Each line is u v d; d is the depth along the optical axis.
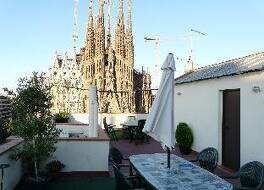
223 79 12.20
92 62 53.25
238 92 11.54
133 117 25.53
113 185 9.77
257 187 6.04
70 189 9.34
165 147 7.21
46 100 10.05
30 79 9.99
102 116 27.56
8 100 11.77
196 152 14.56
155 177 6.30
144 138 18.89
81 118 24.16
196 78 14.26
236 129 11.64
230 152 12.03
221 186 5.64
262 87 9.73
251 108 10.35
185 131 14.77
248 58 13.60
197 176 6.37
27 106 9.77
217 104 12.67
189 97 15.45
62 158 10.79
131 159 8.05
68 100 45.25
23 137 9.46
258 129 9.95
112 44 55.00
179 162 7.69
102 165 10.94
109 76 52.66
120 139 20.30
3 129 10.36
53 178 10.44
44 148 9.51
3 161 8.09
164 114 7.05
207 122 13.55
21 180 10.04
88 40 53.81
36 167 9.86
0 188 7.63
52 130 9.92
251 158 10.33
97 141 10.95
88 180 10.35
